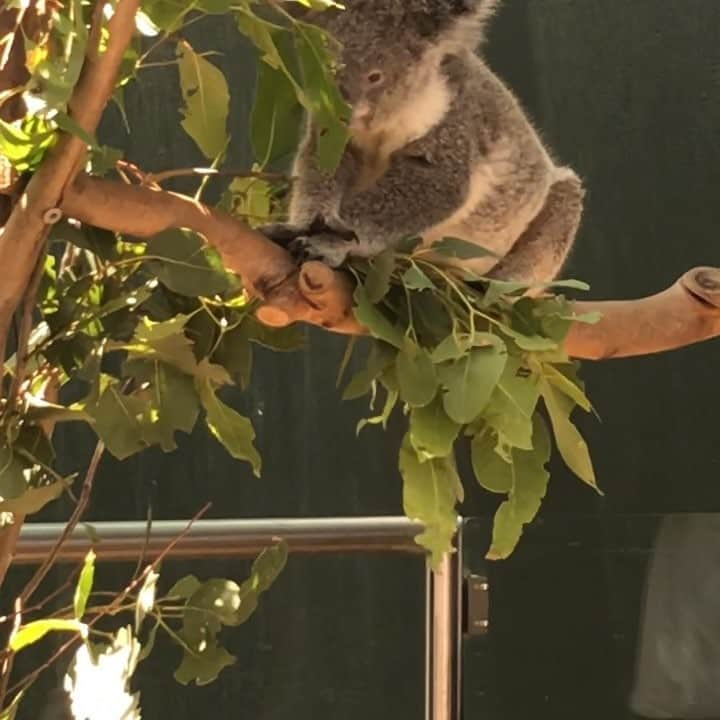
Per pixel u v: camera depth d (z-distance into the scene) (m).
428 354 1.32
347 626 3.99
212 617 1.38
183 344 1.34
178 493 4.06
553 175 2.54
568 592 2.50
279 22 1.51
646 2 4.41
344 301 1.46
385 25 1.99
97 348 1.33
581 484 4.31
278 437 4.21
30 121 1.07
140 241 1.40
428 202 2.10
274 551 1.47
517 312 1.44
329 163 1.43
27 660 2.79
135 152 3.96
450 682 2.43
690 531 2.53
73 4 1.03
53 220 1.10
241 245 1.38
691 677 2.50
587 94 4.41
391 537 2.30
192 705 3.76
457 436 1.37
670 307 2.04
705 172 4.38
